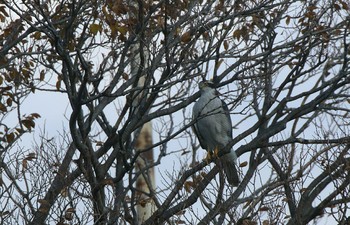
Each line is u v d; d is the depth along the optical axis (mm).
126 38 13078
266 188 12453
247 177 12867
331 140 12758
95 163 12641
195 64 13172
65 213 11844
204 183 12664
